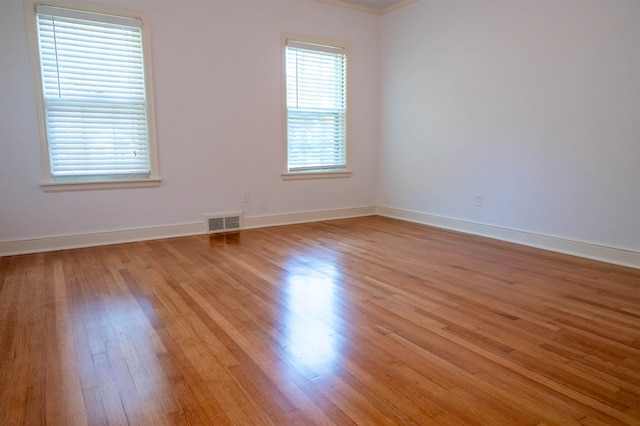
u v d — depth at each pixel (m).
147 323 2.10
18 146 3.36
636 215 2.99
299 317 2.17
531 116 3.60
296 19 4.54
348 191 5.22
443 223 4.57
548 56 3.43
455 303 2.35
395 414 1.37
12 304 2.35
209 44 4.07
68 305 2.34
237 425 1.32
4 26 3.23
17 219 3.42
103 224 3.75
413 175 4.90
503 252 3.48
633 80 2.93
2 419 1.35
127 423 1.33
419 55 4.66
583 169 3.27
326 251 3.54
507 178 3.85
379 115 5.30
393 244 3.79
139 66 3.77
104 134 3.69
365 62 5.11
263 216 4.61
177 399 1.46
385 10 5.04
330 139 5.01
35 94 3.37
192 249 3.61
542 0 3.43
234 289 2.59
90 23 3.52
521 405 1.42
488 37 3.90
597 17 3.09
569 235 3.41
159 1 3.78
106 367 1.68
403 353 1.78
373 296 2.47
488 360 1.72
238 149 4.36
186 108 4.03
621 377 1.59
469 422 1.33
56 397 1.47
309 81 4.75
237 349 1.83
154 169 3.93
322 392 1.50
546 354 1.77
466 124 4.20
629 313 2.21
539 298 2.43
